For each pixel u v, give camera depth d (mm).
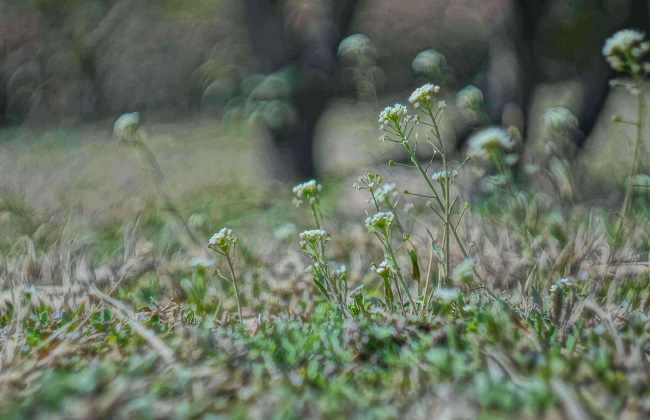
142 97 21250
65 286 5383
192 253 6551
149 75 20125
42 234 7773
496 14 10742
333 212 9062
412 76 21625
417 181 10172
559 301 4234
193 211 9250
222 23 14992
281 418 3062
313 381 3520
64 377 3406
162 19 15703
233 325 4547
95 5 13922
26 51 17672
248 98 12102
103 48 16297
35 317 4914
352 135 13891
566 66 11547
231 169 14023
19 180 12547
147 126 21328
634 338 3803
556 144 6945
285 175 12430
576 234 6188
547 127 6684
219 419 3154
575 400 3023
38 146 18594
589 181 8719
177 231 7500
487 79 9969
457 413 3049
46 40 16359
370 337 3939
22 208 9211
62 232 7566
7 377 3572
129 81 20766
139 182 12516
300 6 12008
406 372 3564
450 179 4781
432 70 8258
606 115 12695
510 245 5984
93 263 6465
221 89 13633
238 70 13570
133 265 5926
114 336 4168
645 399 3158
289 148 12328
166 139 18594
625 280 5156
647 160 9453
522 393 3146
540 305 4426
